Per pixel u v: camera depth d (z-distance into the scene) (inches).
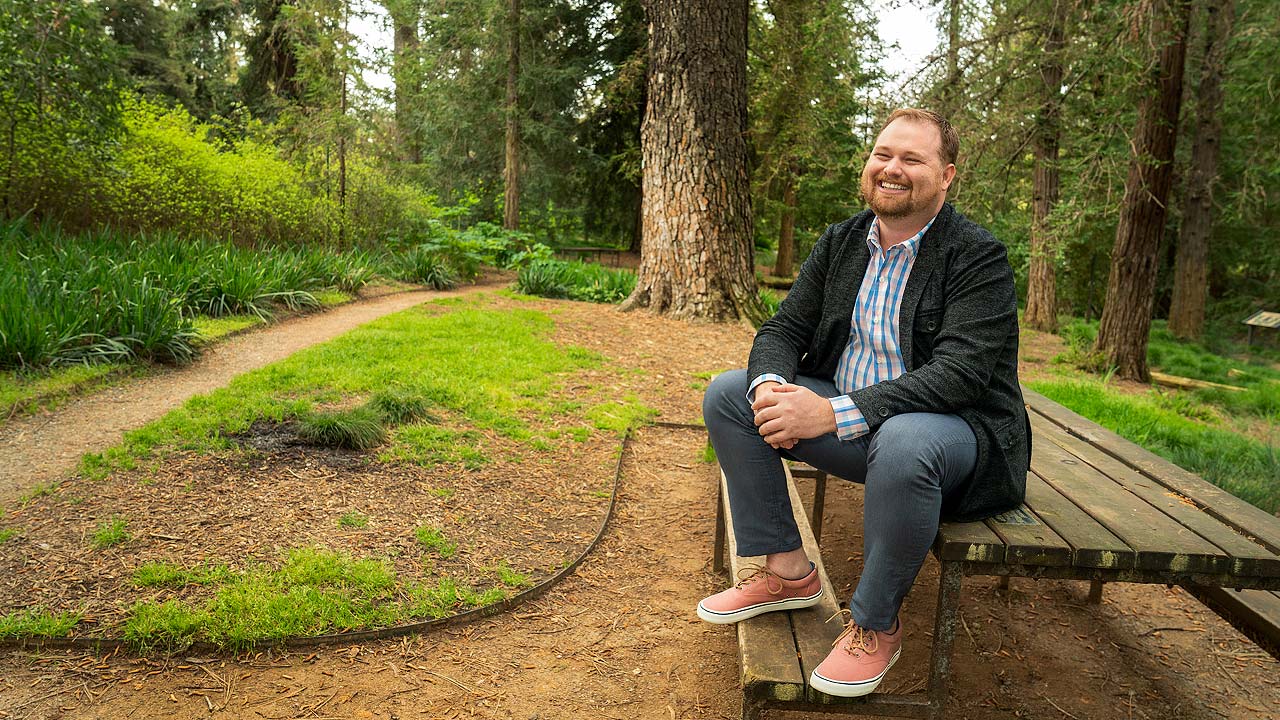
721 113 362.9
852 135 742.5
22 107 339.3
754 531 84.9
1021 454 79.7
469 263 531.2
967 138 395.2
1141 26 357.4
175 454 154.3
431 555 128.2
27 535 121.2
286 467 153.6
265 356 245.3
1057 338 641.0
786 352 88.6
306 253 410.6
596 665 106.1
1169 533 73.6
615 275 468.8
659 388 245.6
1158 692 105.3
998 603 129.6
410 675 100.3
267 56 917.2
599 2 839.1
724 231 365.1
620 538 146.0
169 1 952.9
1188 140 779.4
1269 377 529.3
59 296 220.8
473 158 903.1
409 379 219.0
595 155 857.5
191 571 114.2
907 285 83.2
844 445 81.0
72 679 93.7
